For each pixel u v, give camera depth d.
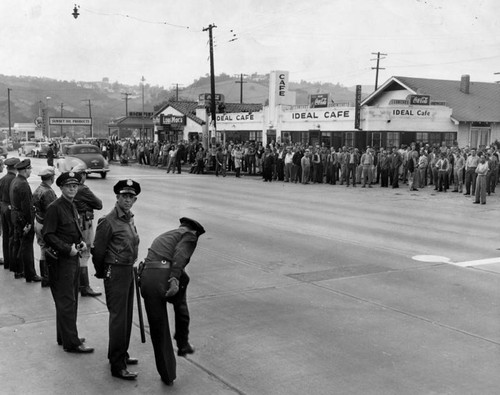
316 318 7.02
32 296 7.93
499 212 17.12
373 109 32.59
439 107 34.41
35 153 54.06
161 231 13.06
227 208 17.38
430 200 20.19
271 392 5.00
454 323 6.86
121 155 44.62
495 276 9.22
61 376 5.35
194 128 48.78
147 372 5.45
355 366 5.56
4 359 5.74
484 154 22.11
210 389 5.07
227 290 8.27
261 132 41.53
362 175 25.81
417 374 5.39
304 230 13.48
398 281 8.85
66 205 5.89
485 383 5.20
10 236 9.05
